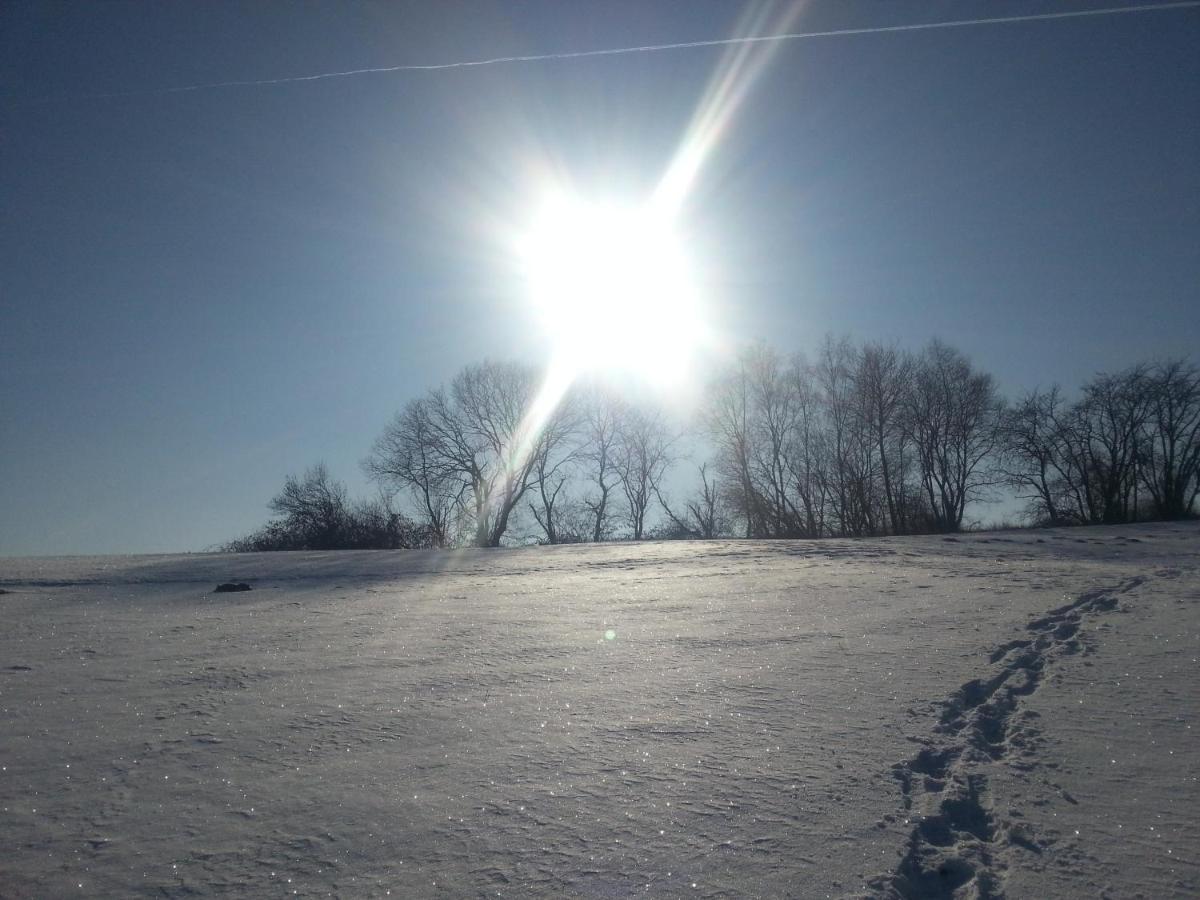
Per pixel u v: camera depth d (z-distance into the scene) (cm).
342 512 4159
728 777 499
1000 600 1144
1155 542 2219
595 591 1375
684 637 934
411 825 439
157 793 484
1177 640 851
